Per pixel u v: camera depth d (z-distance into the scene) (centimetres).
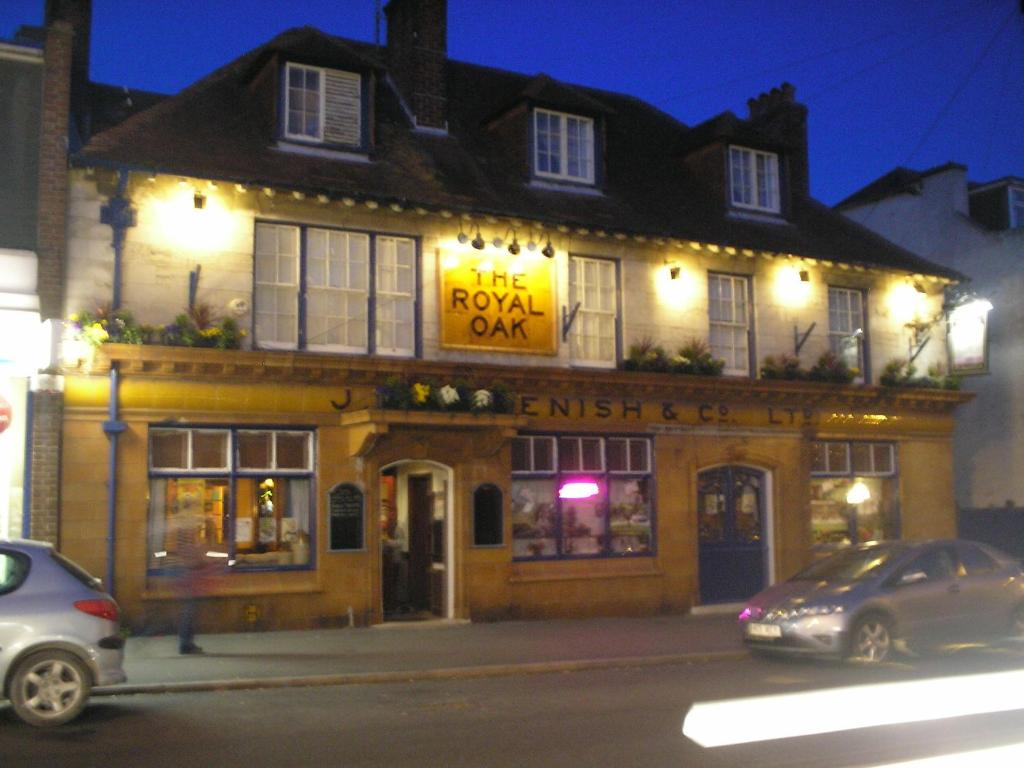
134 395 1434
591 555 1764
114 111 1777
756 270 1975
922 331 2148
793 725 903
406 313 1648
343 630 1528
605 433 1784
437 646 1391
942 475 2152
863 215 2888
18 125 1447
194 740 845
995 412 2530
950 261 2655
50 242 1402
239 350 1466
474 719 938
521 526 1720
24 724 902
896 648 1258
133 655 1281
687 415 1856
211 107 1650
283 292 1565
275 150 1628
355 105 1708
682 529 1839
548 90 1869
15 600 893
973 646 1310
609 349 1812
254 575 1495
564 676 1219
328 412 1558
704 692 1084
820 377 1975
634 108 2309
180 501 1477
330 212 1595
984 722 904
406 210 1617
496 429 1619
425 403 1552
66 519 1387
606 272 1830
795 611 1255
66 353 1392
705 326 1903
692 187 2097
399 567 1795
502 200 1747
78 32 1723
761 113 2370
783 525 1939
